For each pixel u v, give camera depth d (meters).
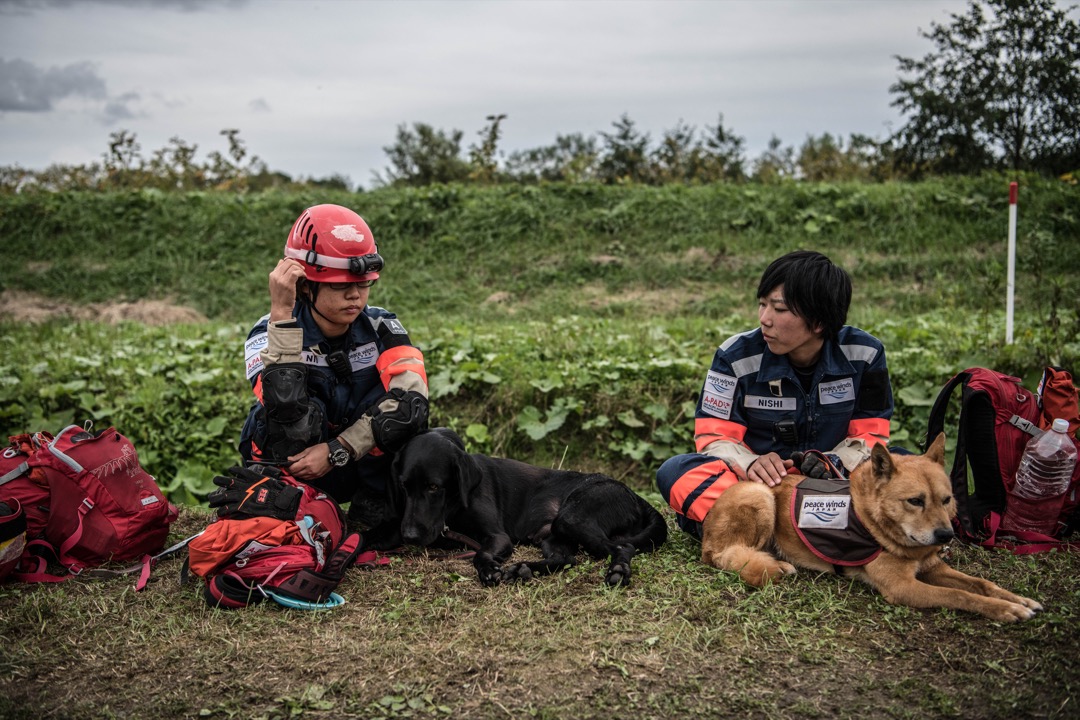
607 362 6.85
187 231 13.25
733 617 3.30
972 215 12.40
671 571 3.76
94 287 12.13
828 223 12.48
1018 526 4.02
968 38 18.25
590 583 3.63
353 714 2.68
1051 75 17.42
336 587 3.58
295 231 3.82
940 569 3.54
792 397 4.00
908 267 11.33
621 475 6.14
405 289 11.76
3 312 11.32
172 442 6.45
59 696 2.81
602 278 11.90
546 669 2.92
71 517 3.83
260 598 3.42
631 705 2.71
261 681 2.88
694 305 10.70
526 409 6.45
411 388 3.99
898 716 2.64
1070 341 6.45
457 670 2.92
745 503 3.75
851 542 3.51
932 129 18.33
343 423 4.06
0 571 3.59
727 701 2.73
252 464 3.75
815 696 2.76
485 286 11.91
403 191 14.29
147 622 3.30
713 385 4.09
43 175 16.62
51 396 6.77
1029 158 17.94
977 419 4.08
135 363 7.45
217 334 8.86
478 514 4.04
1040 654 2.98
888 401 4.05
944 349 7.15
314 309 3.89
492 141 16.41
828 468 3.87
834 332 3.83
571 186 13.98
